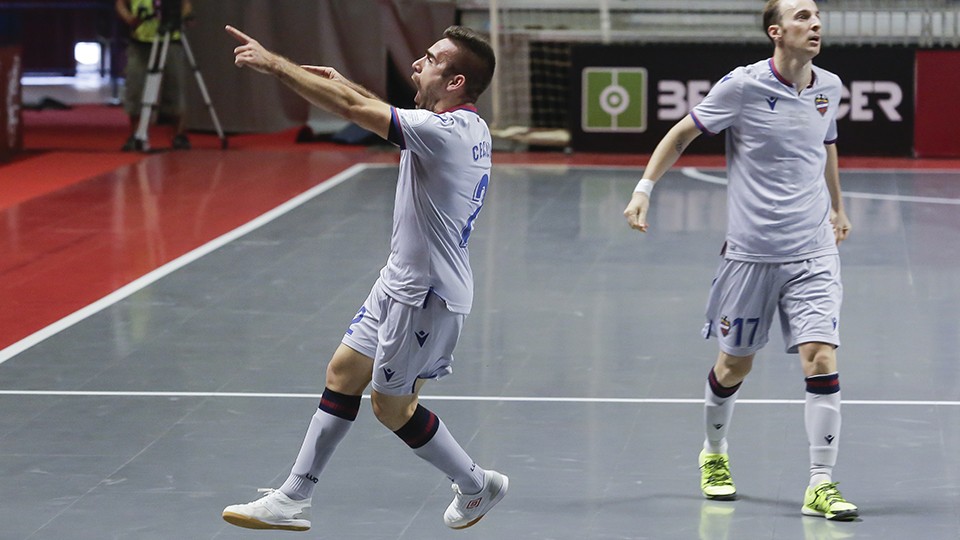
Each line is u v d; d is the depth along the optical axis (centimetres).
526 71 3014
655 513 929
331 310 1552
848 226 1002
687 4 3103
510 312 1540
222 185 2481
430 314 817
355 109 773
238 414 1165
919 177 2567
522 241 1959
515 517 923
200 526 907
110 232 2030
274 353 1369
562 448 1072
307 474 836
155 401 1203
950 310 1533
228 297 1617
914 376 1271
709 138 2895
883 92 2834
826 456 920
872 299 1589
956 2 3033
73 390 1237
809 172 927
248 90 3225
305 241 1956
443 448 846
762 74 925
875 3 3048
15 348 1384
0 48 2755
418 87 837
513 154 2961
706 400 961
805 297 920
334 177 2572
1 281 1706
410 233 815
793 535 884
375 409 848
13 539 882
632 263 1808
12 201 2308
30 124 3434
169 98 2973
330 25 3122
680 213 2183
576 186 2473
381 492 975
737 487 982
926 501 946
